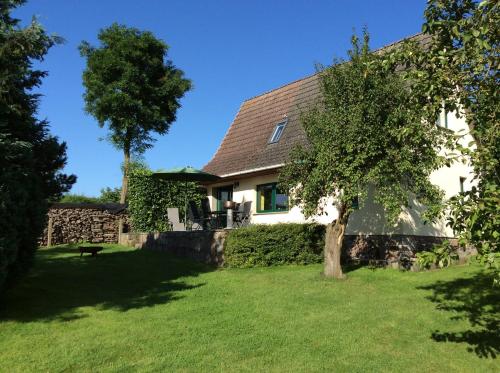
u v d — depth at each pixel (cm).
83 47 3052
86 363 637
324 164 1072
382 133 1038
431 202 1084
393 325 803
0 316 831
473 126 625
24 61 884
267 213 1841
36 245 956
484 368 642
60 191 1084
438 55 589
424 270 1272
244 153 2036
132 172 2255
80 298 989
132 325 798
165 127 3172
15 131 912
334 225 1209
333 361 653
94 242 2277
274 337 742
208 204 2194
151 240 1895
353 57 1116
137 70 2955
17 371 609
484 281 1095
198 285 1128
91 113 3034
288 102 2111
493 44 570
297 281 1155
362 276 1210
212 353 676
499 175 540
